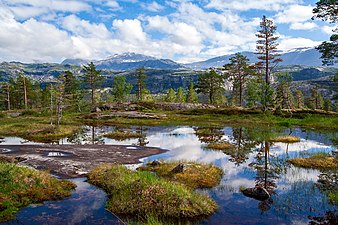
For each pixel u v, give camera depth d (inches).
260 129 1653.5
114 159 852.0
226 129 1676.9
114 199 496.7
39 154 904.9
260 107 2374.5
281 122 1882.4
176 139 1310.3
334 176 675.4
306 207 484.1
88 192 562.9
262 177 670.5
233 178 663.1
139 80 3794.3
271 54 2174.0
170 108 2819.9
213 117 2268.7
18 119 2228.1
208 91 3225.9
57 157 860.0
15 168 615.2
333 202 503.8
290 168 756.6
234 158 880.9
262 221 431.5
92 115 2404.0
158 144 1164.5
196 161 832.3
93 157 872.3
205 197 506.9
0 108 3964.1
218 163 815.1
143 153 954.7
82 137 1389.0
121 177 584.7
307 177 671.1
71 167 740.7
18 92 3826.3
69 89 3260.3
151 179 539.2
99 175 644.1
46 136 1397.6
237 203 505.0
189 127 1822.1
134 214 456.4
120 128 1777.8
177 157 893.2
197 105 2859.3
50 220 434.9
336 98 2267.5
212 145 1082.1
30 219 438.3
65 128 1611.7
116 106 2866.6
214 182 621.3
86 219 439.2
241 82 2950.3
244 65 2861.7
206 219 439.5
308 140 1232.2
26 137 1387.8
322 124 1761.8
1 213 444.1
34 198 514.9
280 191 569.0
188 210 453.1
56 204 499.8
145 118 2295.8
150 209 459.5
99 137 1389.0
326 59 1443.2
